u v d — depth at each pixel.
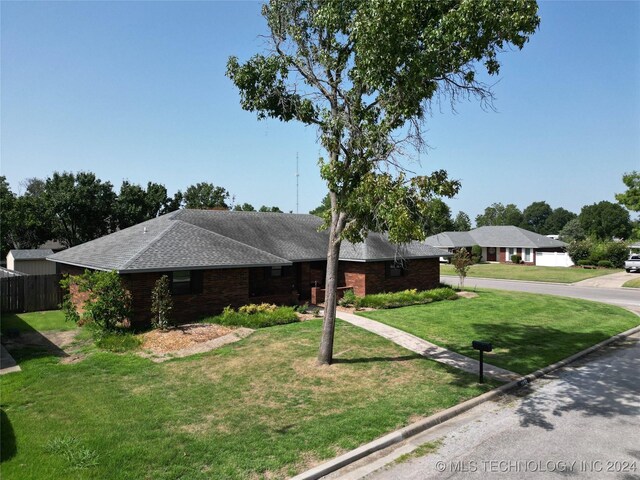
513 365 12.03
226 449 6.95
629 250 51.97
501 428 8.14
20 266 39.84
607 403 9.47
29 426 7.79
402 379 10.61
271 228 25.39
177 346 13.23
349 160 11.23
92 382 10.20
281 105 12.16
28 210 46.59
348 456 6.80
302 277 23.34
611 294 29.52
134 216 49.19
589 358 13.30
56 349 13.35
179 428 7.73
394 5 8.63
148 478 6.07
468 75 10.34
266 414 8.40
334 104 11.60
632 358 13.31
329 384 10.16
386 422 8.07
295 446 7.08
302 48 11.72
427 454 7.10
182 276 17.23
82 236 48.62
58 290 21.52
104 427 7.75
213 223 23.64
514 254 59.19
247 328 15.69
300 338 14.30
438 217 9.89
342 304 21.03
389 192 9.30
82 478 6.04
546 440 7.61
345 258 23.72
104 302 14.35
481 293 26.56
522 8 8.43
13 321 18.00
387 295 21.98
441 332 15.76
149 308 16.03
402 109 10.62
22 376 10.64
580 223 87.50
